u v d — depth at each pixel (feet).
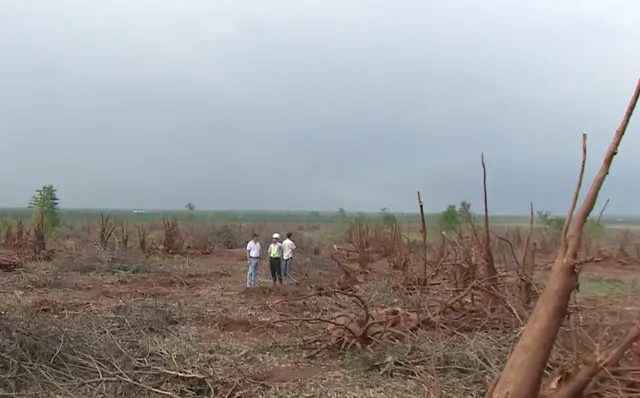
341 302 42.93
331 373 27.50
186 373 26.16
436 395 19.71
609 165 10.00
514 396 9.61
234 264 82.89
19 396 23.53
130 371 26.08
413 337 29.35
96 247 79.46
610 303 27.12
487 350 26.16
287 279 62.39
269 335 34.24
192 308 43.19
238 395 24.73
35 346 26.71
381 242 75.51
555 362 18.53
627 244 90.12
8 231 92.17
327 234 125.29
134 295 51.49
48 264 70.44
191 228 124.36
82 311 40.57
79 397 23.71
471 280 33.83
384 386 25.62
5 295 49.14
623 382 15.49
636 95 9.68
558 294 9.78
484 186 32.50
